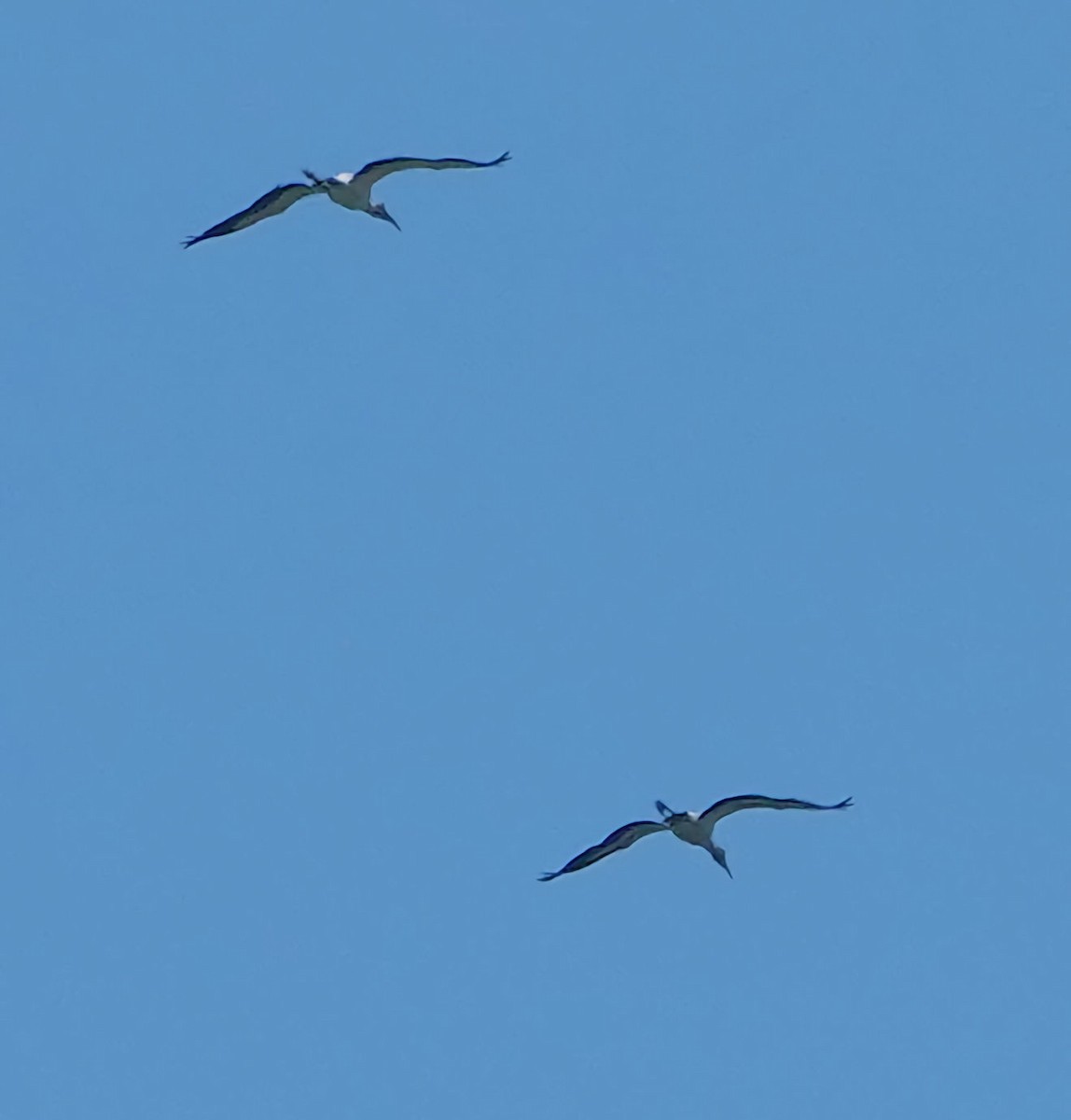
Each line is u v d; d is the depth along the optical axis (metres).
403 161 102.69
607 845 102.19
